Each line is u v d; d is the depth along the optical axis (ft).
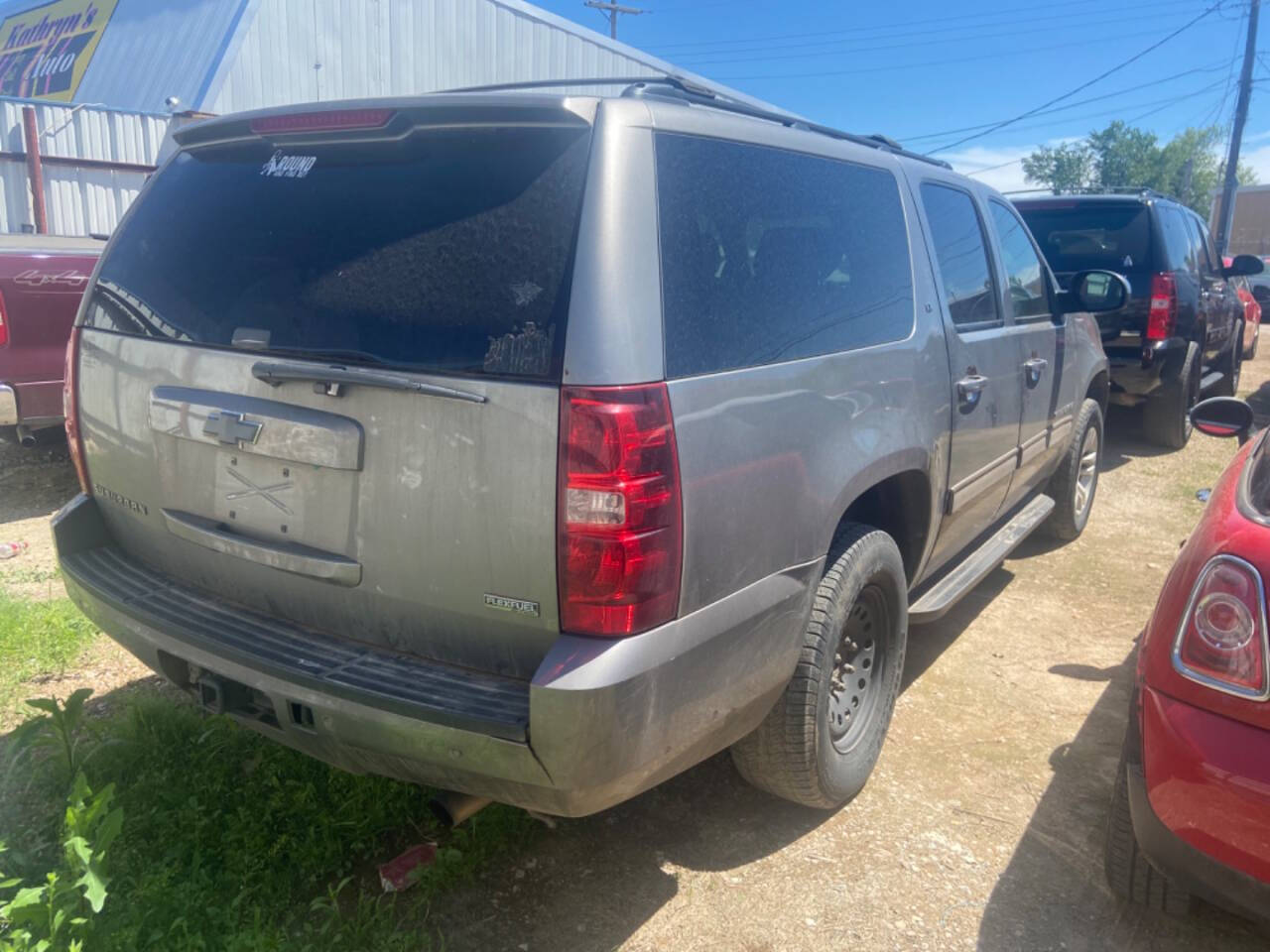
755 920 9.26
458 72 61.87
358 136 8.49
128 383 9.58
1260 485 8.61
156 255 9.70
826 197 10.34
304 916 8.97
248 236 8.98
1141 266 26.37
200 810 9.81
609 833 10.46
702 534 7.75
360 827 9.77
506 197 7.76
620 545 7.13
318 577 8.31
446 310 7.66
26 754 10.56
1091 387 20.27
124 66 63.21
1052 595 17.71
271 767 10.52
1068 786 11.60
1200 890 7.81
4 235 21.44
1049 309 16.60
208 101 52.60
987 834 10.68
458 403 7.41
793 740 9.76
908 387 10.96
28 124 42.34
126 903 8.43
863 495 11.53
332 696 7.79
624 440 7.11
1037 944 9.09
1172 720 7.76
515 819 10.28
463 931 8.94
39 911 7.67
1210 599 7.77
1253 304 42.39
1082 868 10.17
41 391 20.07
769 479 8.51
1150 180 209.97
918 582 12.67
